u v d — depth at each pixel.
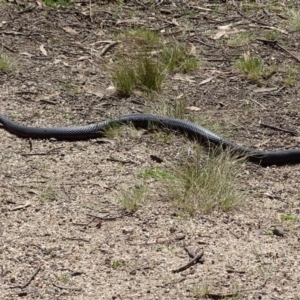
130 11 21.75
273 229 11.89
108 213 12.23
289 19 21.47
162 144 14.80
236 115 16.28
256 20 21.52
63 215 12.12
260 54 19.45
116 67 17.91
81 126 15.07
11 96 16.80
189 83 17.77
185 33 20.48
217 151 14.29
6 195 12.70
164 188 12.94
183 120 15.27
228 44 19.92
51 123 15.62
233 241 11.52
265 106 16.77
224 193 12.63
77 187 13.05
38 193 12.78
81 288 10.24
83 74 18.00
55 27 20.48
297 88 17.70
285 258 11.09
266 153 14.31
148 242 11.42
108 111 16.25
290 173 14.02
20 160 14.02
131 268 10.72
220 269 10.75
